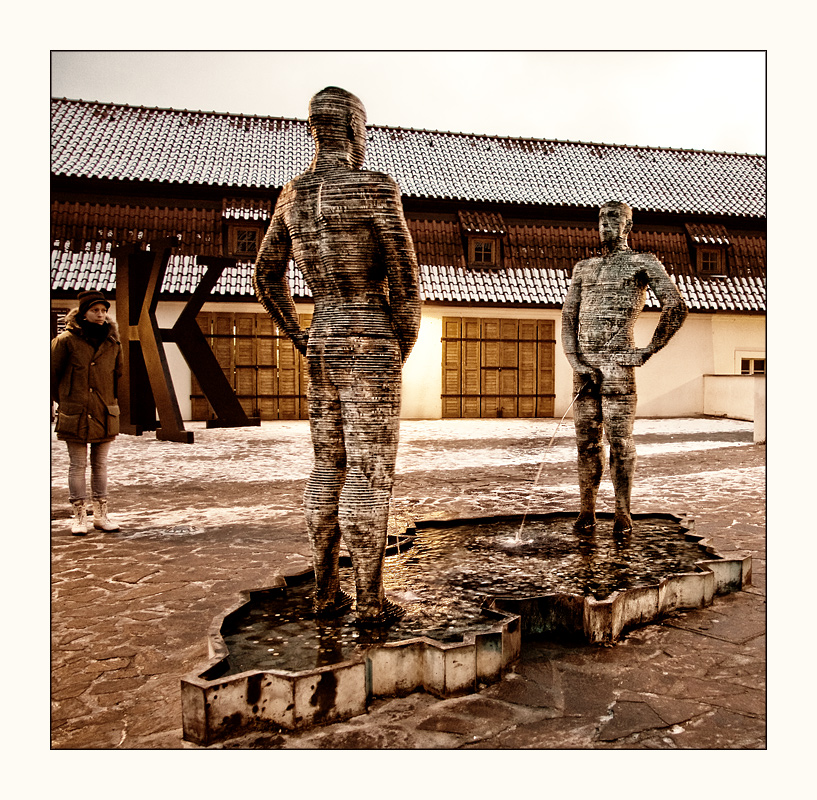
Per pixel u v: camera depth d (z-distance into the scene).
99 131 21.31
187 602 4.58
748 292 22.42
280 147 22.27
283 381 20.11
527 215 22.34
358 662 3.14
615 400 5.68
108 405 6.44
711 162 26.06
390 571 4.82
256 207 20.12
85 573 5.23
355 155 3.93
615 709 3.16
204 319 19.48
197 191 20.11
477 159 23.70
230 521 7.05
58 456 11.74
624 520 5.84
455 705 3.21
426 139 24.05
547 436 16.03
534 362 21.53
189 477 9.88
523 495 8.51
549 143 25.44
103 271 18.28
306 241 3.83
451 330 21.03
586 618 3.88
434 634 3.69
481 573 4.75
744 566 4.82
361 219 3.65
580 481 6.05
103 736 2.96
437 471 10.57
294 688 2.98
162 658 3.72
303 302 19.47
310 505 4.00
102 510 6.61
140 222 19.58
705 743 2.88
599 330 5.71
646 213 22.64
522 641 3.94
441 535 5.87
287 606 4.19
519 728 3.01
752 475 10.04
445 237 21.59
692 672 3.52
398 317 3.76
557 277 21.64
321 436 3.97
